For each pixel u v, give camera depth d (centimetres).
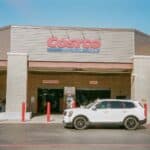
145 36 3944
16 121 3098
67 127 2631
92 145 1714
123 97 4212
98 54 3834
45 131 2338
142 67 3638
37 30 3791
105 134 2225
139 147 1667
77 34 3834
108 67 3825
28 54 3738
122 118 2536
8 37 3772
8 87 3488
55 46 3800
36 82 4188
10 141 1817
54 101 4228
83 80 4234
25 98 3491
